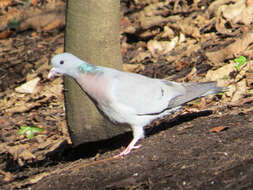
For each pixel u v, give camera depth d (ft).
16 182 31.27
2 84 54.80
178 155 25.88
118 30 33.17
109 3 32.12
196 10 55.01
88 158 32.04
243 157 23.22
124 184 23.85
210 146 25.90
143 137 30.68
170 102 29.60
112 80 28.17
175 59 47.73
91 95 28.76
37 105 46.93
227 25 48.55
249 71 36.58
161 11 57.16
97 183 24.99
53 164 35.04
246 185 20.27
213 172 22.43
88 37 32.40
